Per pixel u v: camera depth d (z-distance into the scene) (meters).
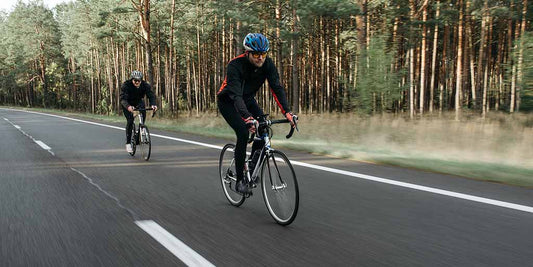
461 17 23.16
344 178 5.97
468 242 3.42
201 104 50.62
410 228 3.81
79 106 73.50
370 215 4.25
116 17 37.41
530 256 3.12
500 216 4.07
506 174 5.68
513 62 13.48
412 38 22.28
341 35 22.39
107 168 7.33
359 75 13.64
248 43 3.98
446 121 14.02
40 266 3.14
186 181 6.18
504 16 23.38
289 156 8.05
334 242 3.52
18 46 65.56
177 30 36.75
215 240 3.64
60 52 65.88
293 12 20.66
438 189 5.18
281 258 3.20
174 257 3.26
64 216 4.43
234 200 4.87
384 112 13.71
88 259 3.26
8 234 3.87
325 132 12.72
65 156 8.79
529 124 12.38
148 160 8.16
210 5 21.58
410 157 7.57
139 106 8.80
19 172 7.00
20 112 34.44
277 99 4.34
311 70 35.53
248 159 4.66
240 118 4.54
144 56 47.97
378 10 23.31
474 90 29.05
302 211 4.48
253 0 21.16
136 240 3.67
